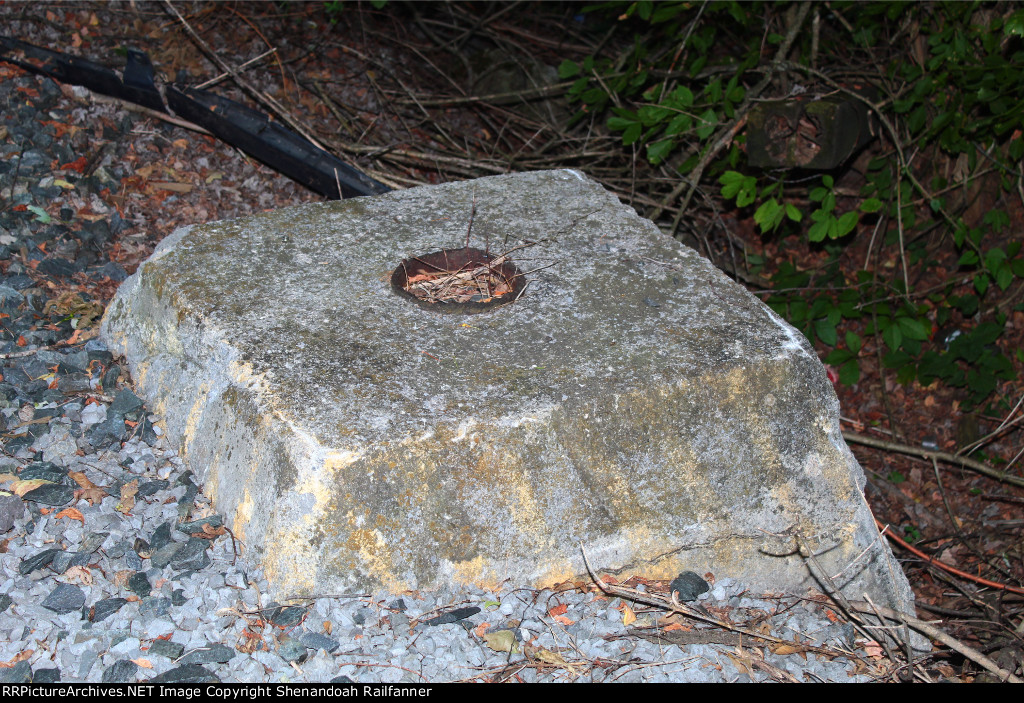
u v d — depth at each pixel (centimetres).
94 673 221
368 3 704
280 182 509
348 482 241
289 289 308
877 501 473
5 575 243
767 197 594
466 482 251
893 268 581
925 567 414
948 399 527
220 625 236
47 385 319
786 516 285
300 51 631
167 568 250
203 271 316
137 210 450
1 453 282
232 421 266
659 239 350
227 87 563
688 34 496
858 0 509
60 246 404
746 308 305
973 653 256
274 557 244
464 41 721
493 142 650
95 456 286
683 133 480
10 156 449
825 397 289
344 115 598
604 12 650
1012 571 426
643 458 269
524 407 259
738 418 279
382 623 241
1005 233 542
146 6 593
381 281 315
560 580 263
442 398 260
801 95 479
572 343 285
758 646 257
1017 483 425
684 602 268
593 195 388
